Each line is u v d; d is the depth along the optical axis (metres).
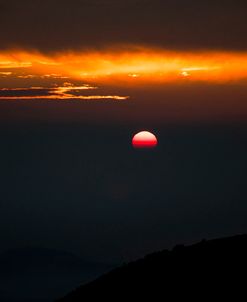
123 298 87.75
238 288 82.25
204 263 91.44
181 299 82.44
